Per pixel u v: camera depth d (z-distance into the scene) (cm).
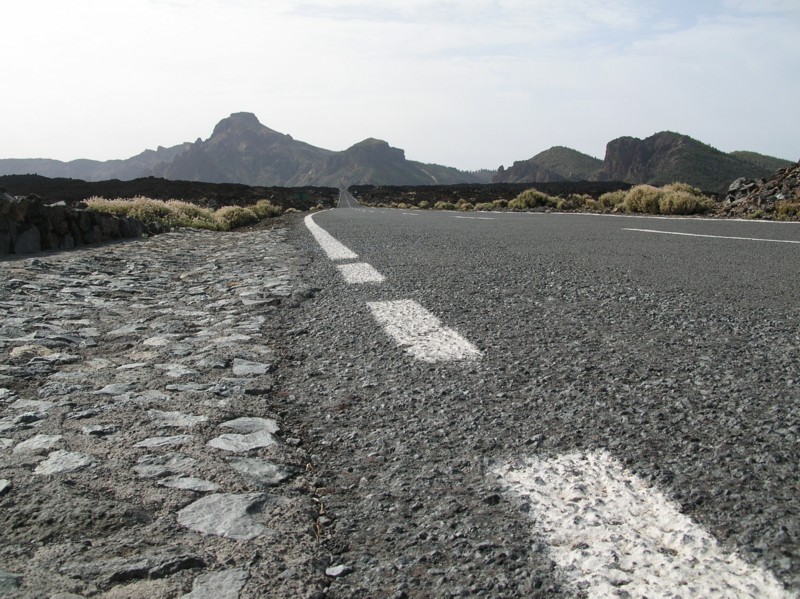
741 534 135
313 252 805
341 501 166
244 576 132
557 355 280
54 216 975
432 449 193
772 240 776
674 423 198
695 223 1163
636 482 161
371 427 215
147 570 134
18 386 277
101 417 232
